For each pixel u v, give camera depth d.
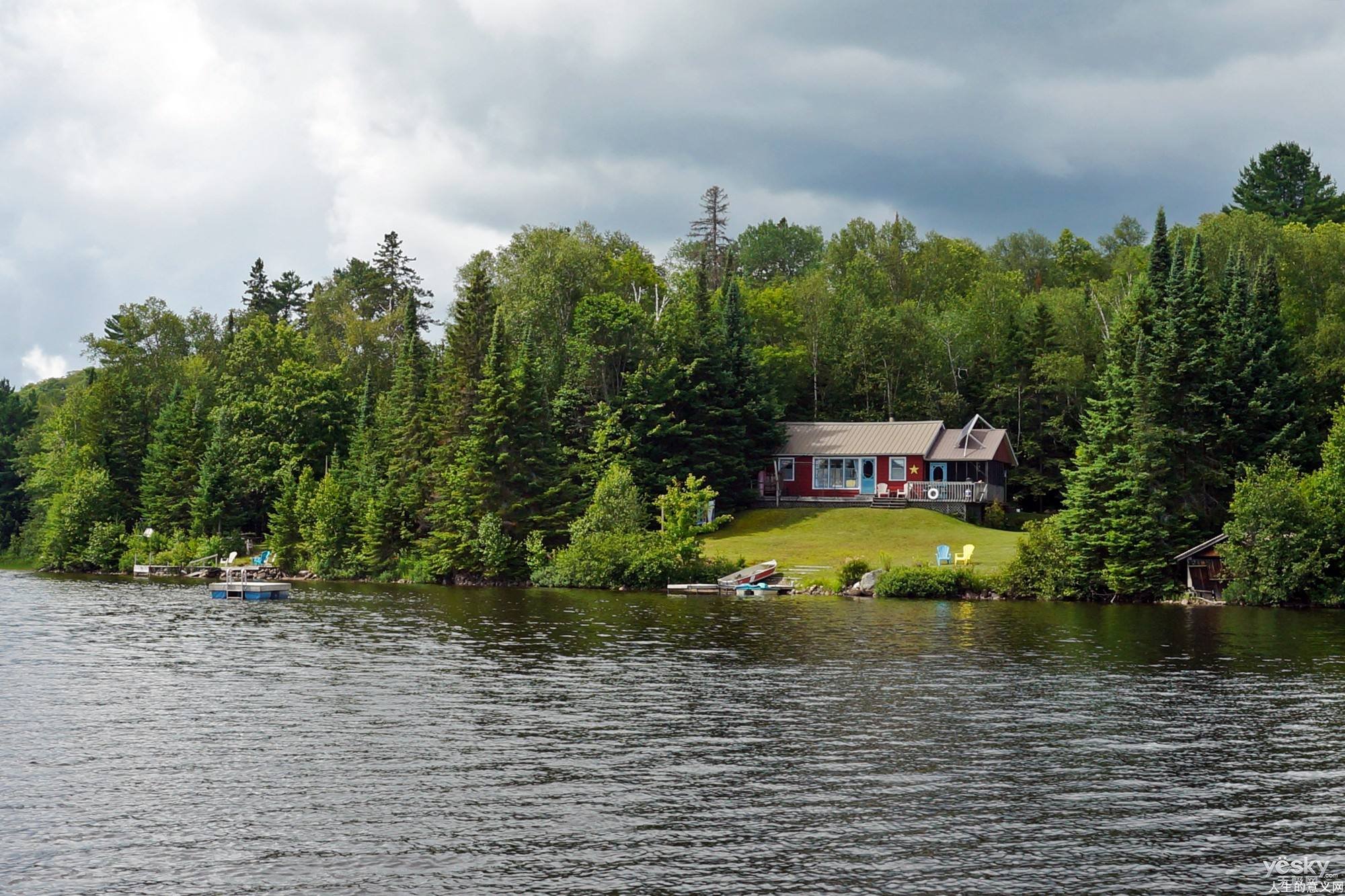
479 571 78.00
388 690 33.44
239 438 102.75
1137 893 17.72
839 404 113.25
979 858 19.03
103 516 104.44
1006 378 104.94
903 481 94.50
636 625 49.94
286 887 17.88
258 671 37.06
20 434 152.62
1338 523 59.22
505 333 86.00
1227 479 67.06
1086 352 104.31
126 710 30.53
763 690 33.25
